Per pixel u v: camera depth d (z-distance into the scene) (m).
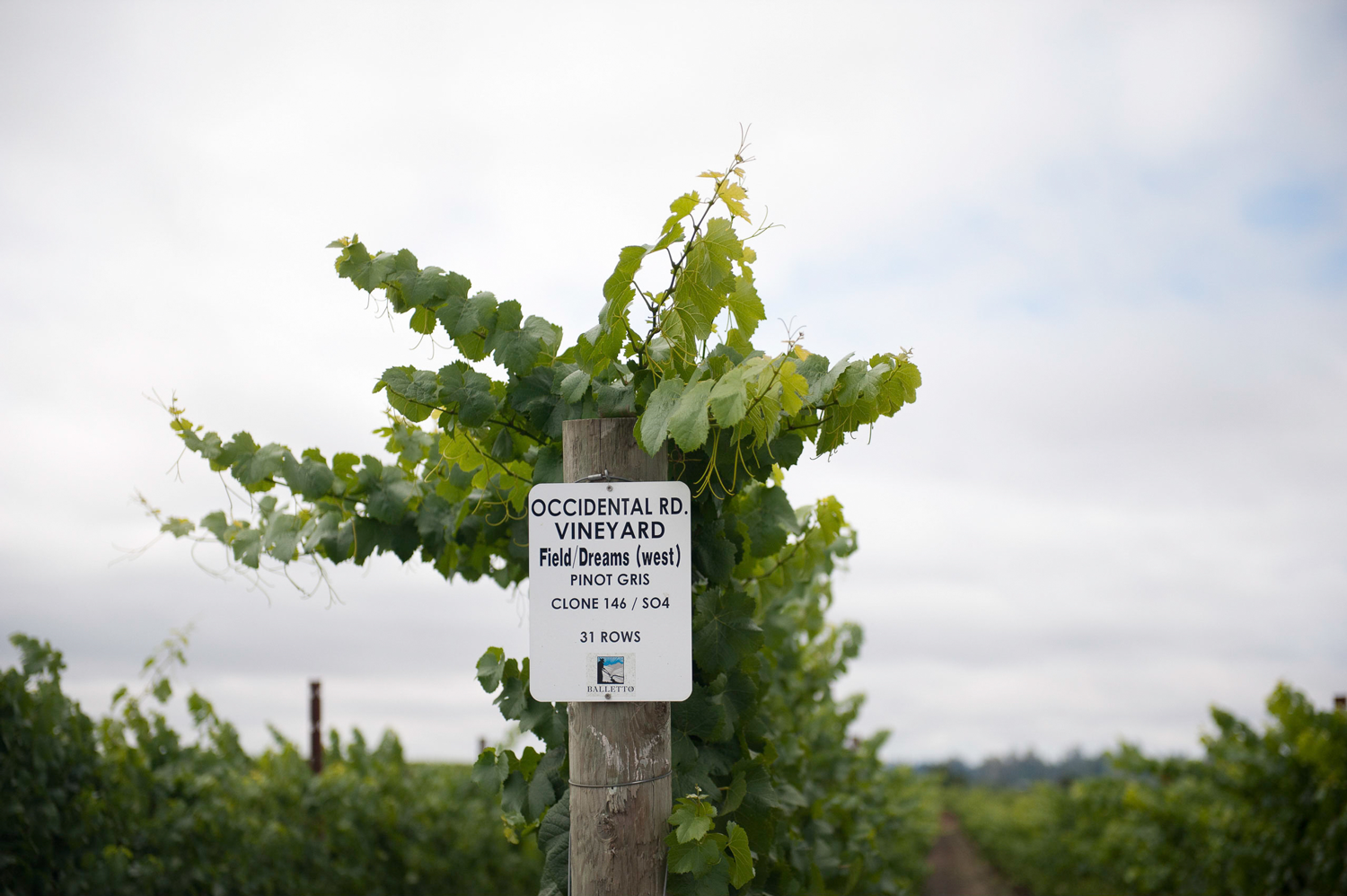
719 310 2.18
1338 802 7.17
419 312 2.55
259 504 2.98
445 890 9.34
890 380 2.16
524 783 2.76
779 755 4.06
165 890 5.50
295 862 7.12
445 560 3.11
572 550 2.21
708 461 2.45
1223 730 8.62
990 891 23.94
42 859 4.66
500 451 2.70
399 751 9.46
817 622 4.84
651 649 2.17
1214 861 9.09
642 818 2.14
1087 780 16.95
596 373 2.32
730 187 2.08
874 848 5.98
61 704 4.84
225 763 6.55
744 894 2.52
